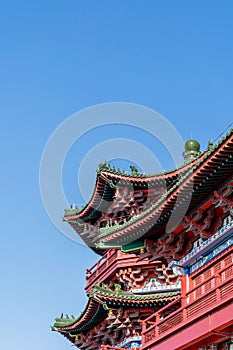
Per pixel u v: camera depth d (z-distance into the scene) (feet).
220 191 84.89
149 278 128.16
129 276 129.08
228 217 86.74
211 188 85.97
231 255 85.40
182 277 96.02
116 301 119.65
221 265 87.45
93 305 126.31
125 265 128.77
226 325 76.23
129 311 120.98
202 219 91.30
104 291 120.37
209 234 90.79
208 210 89.71
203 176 82.38
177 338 86.74
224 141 76.07
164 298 117.29
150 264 126.00
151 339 96.07
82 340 142.72
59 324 146.30
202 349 85.71
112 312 121.80
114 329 129.39
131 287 128.98
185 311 86.58
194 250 92.99
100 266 140.56
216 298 79.00
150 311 120.37
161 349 90.63
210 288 87.10
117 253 131.34
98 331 136.05
